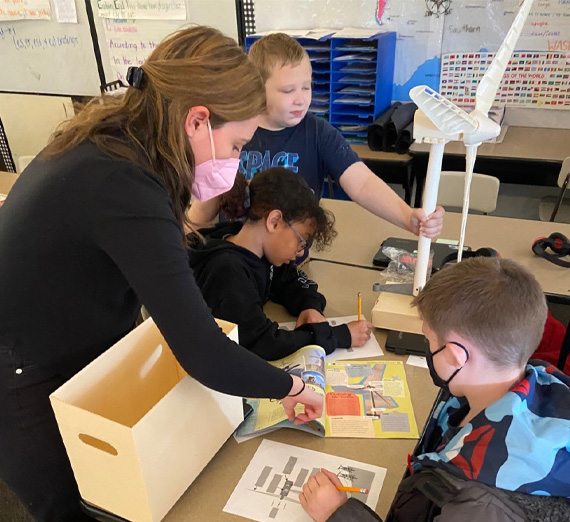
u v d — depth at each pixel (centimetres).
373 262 167
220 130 84
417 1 277
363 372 120
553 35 264
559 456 74
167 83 78
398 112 277
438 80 292
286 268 150
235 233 143
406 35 287
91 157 79
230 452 102
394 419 107
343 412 109
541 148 257
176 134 81
